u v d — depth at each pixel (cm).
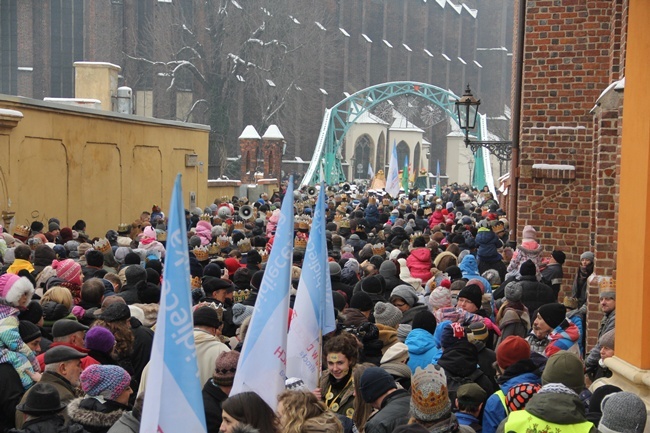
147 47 8881
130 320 908
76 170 2806
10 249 1429
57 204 2677
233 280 1266
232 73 9319
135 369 888
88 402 659
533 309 1244
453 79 14638
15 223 2411
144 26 8900
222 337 997
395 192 3662
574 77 1867
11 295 877
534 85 1884
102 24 8419
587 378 1016
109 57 8469
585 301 1472
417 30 14000
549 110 1884
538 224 1909
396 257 1575
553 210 1902
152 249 1711
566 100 1875
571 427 543
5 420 787
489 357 847
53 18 8212
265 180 5656
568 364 651
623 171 895
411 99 13775
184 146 3878
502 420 651
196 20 9425
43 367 859
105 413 655
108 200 3055
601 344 934
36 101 2506
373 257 1470
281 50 10206
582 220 1894
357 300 988
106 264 1497
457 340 783
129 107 4578
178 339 536
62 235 1844
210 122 9212
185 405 535
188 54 9250
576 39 1862
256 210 3231
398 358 792
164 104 8938
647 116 837
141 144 3353
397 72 13750
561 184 1895
